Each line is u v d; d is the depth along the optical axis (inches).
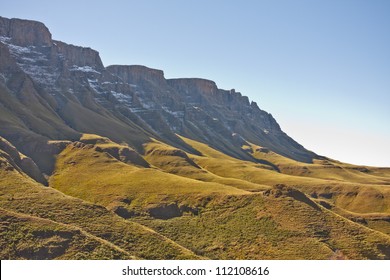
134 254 3378.4
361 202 7721.5
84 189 5890.8
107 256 3100.4
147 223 4694.9
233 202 4906.5
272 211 4594.0
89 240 3253.0
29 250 3048.7
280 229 4239.7
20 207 3956.7
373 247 4094.5
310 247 3912.4
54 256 3046.3
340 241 4133.9
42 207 4001.0
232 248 3976.4
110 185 5841.5
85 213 4001.0
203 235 4313.5
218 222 4554.6
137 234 3722.9
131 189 5585.6
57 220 3767.2
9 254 2977.4
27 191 4434.1
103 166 6845.5
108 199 5359.3
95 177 6378.0
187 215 4842.5
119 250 3243.1
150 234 3759.8
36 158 7539.4
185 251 3560.5
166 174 6363.2
